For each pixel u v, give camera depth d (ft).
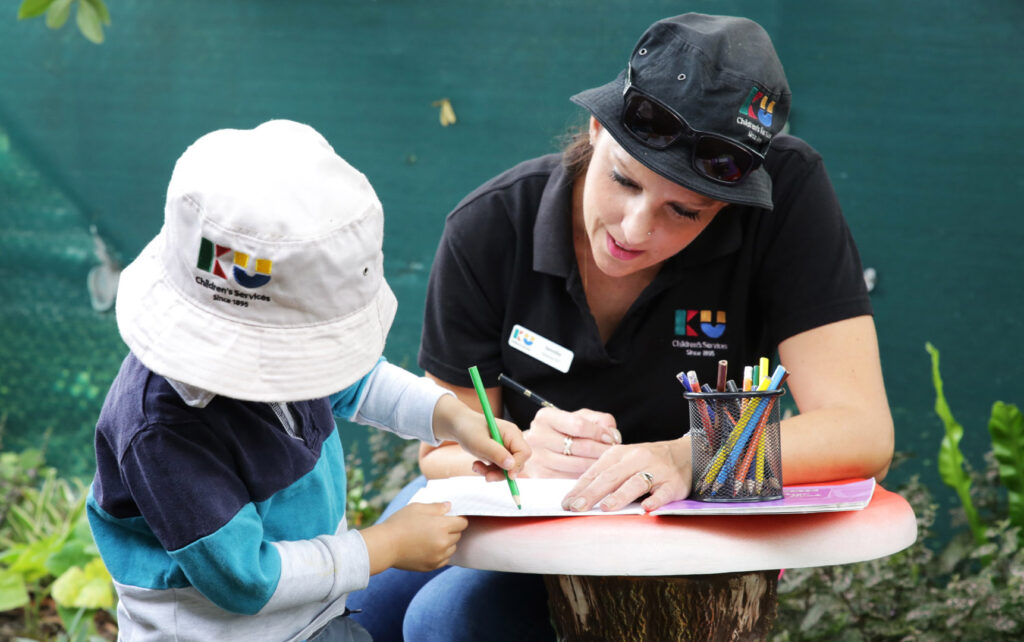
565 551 4.35
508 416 7.07
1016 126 9.78
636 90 4.95
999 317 9.97
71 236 11.97
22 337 12.16
